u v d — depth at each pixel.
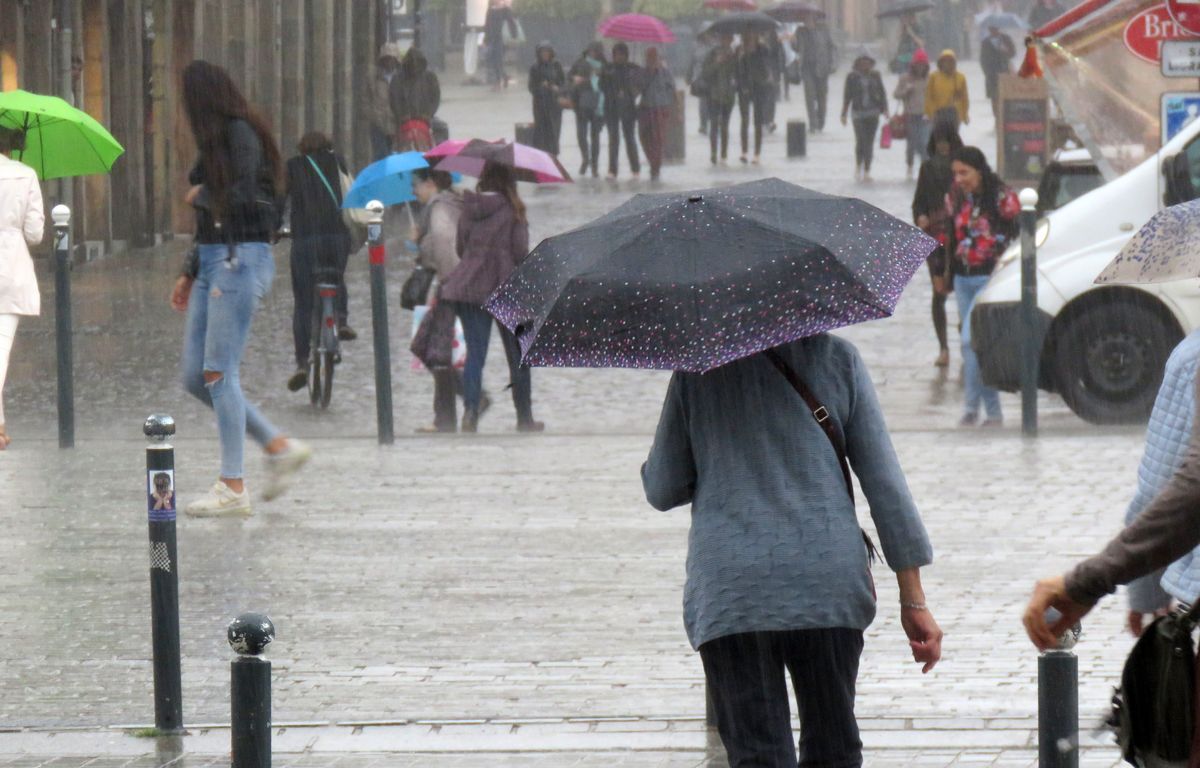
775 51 127.44
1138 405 39.66
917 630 14.45
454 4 169.50
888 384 46.12
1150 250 13.71
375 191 43.69
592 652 22.36
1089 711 19.39
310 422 42.06
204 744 18.94
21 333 54.84
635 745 18.61
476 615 24.14
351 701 20.41
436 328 40.12
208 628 23.66
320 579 26.09
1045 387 40.38
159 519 19.25
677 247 14.02
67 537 28.94
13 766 18.28
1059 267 39.78
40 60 70.81
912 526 14.23
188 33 86.50
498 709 20.03
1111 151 45.75
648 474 14.67
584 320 13.79
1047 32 45.44
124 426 41.00
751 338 13.59
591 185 100.38
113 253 78.75
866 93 99.44
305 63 105.44
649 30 111.38
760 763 13.92
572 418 42.72
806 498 13.96
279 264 74.69
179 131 87.06
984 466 33.84
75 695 20.94
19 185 37.16
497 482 33.06
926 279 63.72
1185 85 45.38
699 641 13.94
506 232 39.81
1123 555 11.14
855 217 14.48
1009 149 69.81
